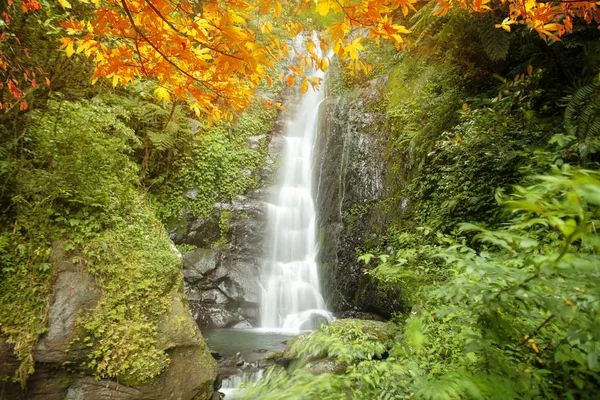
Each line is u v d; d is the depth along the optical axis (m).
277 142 11.77
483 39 5.14
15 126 4.63
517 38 5.29
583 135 3.29
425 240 5.55
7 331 3.84
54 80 5.29
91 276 4.55
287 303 9.17
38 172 4.65
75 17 5.32
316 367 4.63
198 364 4.75
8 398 3.76
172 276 5.30
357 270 7.99
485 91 6.35
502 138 4.62
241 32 1.83
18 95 4.21
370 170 8.67
